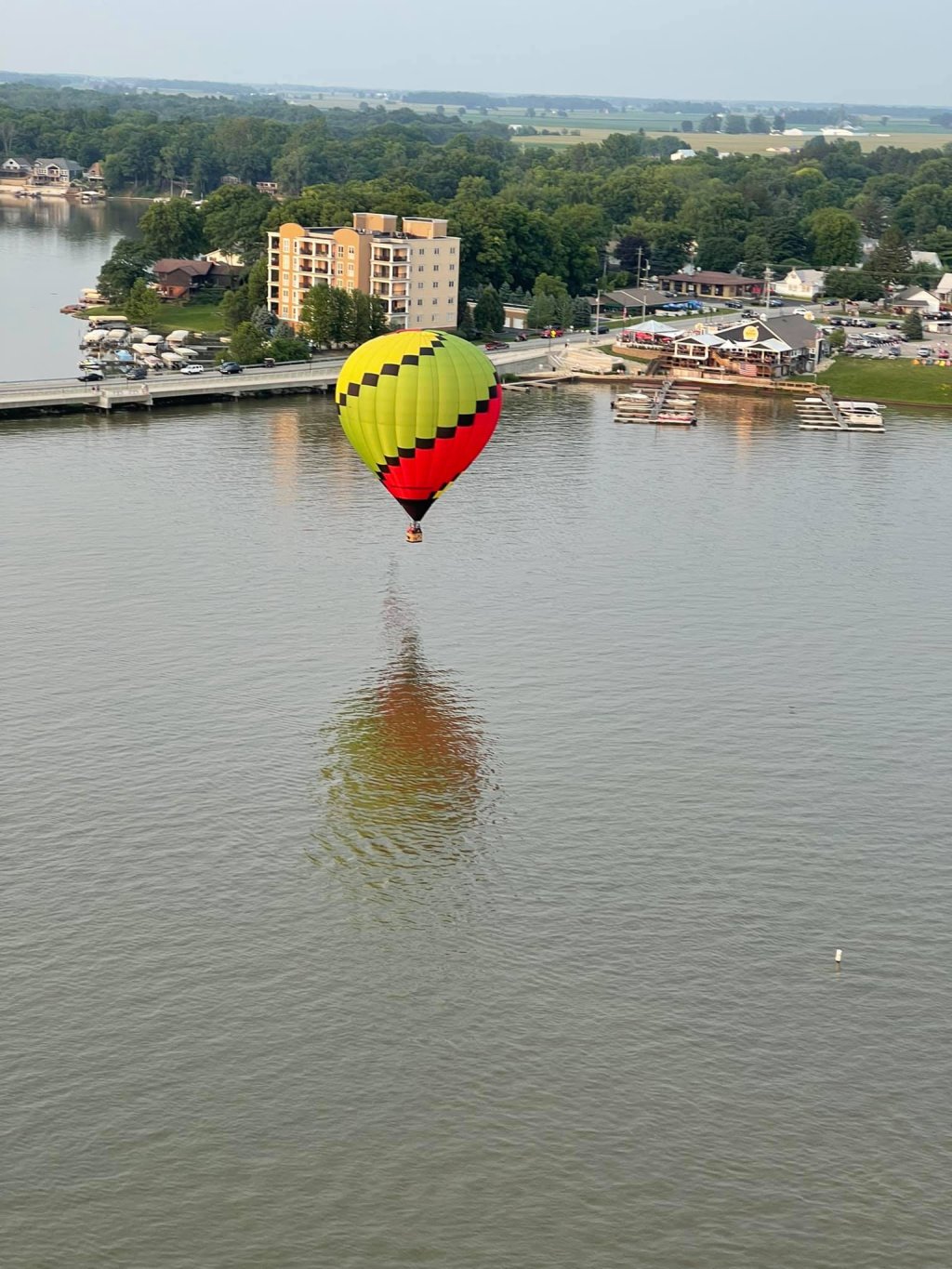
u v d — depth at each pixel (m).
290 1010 85.50
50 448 197.38
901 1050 83.75
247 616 140.38
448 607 144.75
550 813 107.25
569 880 98.94
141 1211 71.94
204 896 95.81
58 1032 82.88
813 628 143.00
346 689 126.00
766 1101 79.75
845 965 90.81
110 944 90.56
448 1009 86.06
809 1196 73.75
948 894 98.69
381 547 161.75
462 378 146.50
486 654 134.12
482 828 104.81
